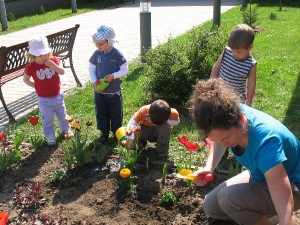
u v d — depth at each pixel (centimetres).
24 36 1284
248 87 411
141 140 444
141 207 360
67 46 702
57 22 1533
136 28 1280
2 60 545
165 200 359
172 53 579
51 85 467
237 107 226
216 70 433
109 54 455
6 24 1412
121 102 476
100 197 377
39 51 449
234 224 330
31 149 475
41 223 344
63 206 368
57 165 438
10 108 632
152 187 385
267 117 259
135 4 1980
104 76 459
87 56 946
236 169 383
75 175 415
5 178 418
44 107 470
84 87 705
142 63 813
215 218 324
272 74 698
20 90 723
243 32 386
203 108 222
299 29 1111
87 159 431
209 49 594
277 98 593
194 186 380
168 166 418
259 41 974
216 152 311
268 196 277
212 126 221
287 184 232
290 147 253
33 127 539
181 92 569
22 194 388
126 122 529
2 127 554
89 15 1672
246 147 248
